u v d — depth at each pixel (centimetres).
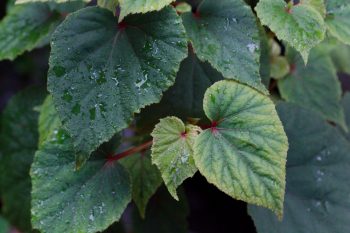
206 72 84
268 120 77
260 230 84
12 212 106
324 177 88
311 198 87
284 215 86
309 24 79
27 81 182
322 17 81
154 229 99
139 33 78
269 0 80
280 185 75
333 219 86
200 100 84
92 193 81
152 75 77
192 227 111
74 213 80
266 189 75
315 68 95
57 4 92
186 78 84
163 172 76
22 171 105
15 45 91
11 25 92
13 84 183
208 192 108
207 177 75
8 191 106
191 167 76
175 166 76
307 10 80
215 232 110
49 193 81
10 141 106
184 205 97
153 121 85
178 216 97
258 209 85
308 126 89
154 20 78
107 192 81
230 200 107
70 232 79
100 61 78
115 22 79
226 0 82
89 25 78
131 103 77
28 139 105
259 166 76
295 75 94
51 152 82
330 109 94
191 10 85
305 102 93
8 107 107
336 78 94
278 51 93
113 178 81
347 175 88
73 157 82
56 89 76
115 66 78
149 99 77
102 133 76
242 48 80
